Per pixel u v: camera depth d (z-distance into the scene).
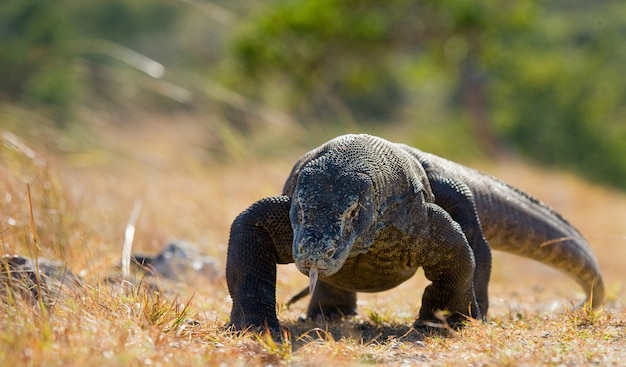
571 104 76.19
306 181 12.47
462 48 68.25
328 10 62.44
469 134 69.75
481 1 66.94
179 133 31.95
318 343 12.71
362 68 66.00
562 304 18.59
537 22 81.56
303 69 58.75
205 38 88.44
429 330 14.21
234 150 29.47
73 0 94.19
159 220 23.17
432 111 89.00
